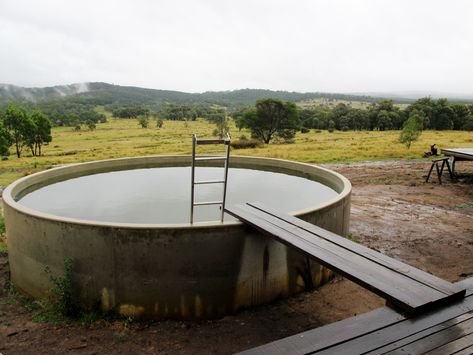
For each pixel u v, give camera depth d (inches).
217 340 154.1
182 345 150.6
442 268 221.1
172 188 292.8
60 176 308.7
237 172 351.9
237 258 168.9
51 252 171.8
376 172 526.0
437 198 378.3
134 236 159.8
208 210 240.4
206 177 331.0
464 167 557.3
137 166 358.6
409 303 108.3
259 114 1626.5
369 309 176.6
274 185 303.7
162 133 2842.0
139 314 167.3
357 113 2682.1
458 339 98.1
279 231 158.9
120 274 164.4
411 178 477.7
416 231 281.3
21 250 184.1
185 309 167.5
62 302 169.0
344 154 761.0
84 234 163.3
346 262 134.3
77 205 247.0
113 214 231.9
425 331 101.3
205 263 164.9
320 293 192.2
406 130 833.5
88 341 153.3
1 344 151.2
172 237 160.1
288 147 1106.1
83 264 166.7
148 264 162.4
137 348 148.8
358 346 95.2
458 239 265.9
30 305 180.7
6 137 1302.9
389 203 360.2
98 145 1893.5
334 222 202.4
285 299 185.6
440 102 2427.4
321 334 100.1
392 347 95.0
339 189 273.0
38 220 171.5
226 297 170.2
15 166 789.2
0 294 193.6
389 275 125.3
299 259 186.9
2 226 285.4
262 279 176.7
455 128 2327.8
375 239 264.7
